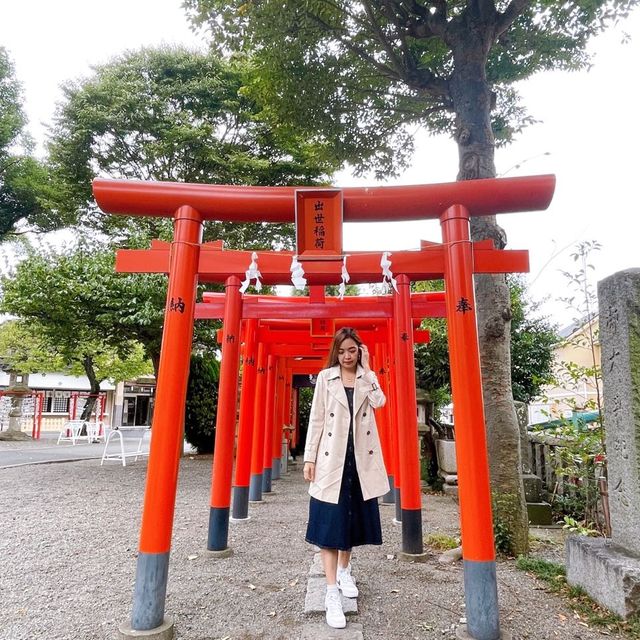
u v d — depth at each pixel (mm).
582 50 6031
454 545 4422
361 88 6406
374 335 7629
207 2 5332
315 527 2873
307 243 3104
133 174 14117
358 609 3041
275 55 5898
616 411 3221
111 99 13156
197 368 13031
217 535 4258
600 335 3438
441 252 3574
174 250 3078
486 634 2559
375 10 5605
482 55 4945
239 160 13203
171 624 2732
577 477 5188
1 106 17047
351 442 2994
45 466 10211
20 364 20344
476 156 4734
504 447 4289
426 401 8867
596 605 3047
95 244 11617
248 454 5840
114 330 10805
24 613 2979
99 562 4020
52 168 15906
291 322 7543
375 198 3105
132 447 16875
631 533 3047
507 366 4457
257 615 2973
